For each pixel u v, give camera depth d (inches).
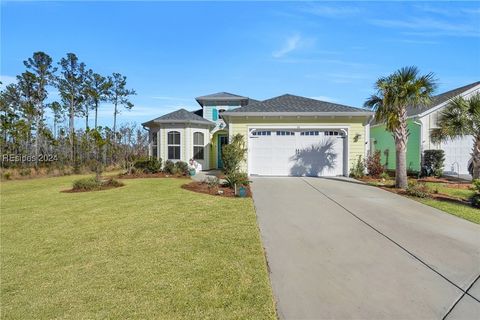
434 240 218.7
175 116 729.6
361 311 127.0
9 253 196.1
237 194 381.7
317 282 153.4
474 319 121.7
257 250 195.0
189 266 170.9
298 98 669.3
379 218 278.1
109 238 223.0
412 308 129.6
